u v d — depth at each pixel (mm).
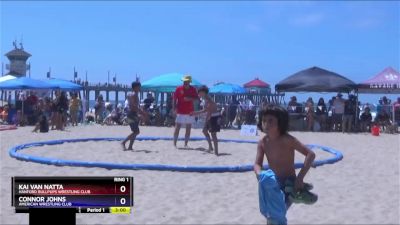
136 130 12625
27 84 24391
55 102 20891
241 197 7395
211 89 29047
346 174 9617
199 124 22734
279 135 4602
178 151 12766
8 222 5852
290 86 23766
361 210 6750
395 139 18578
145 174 9039
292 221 6129
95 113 27172
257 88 36125
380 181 8922
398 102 24797
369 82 24016
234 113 24422
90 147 13344
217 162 11000
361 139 18531
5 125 23062
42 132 18953
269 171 4445
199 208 6695
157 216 6250
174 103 13492
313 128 23109
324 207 6891
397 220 6258
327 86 23203
